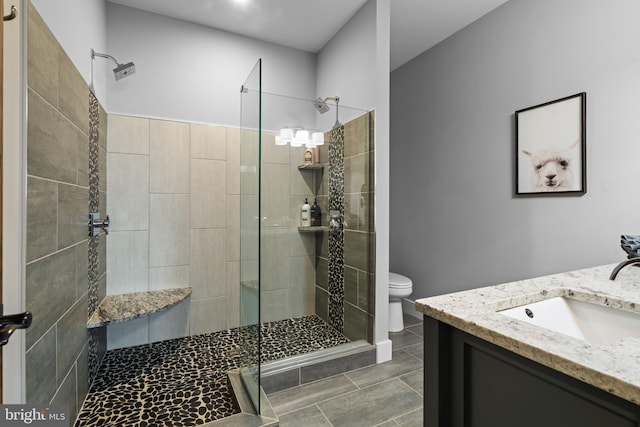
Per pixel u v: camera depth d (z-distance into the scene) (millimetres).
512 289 1141
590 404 616
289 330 2396
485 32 2596
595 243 1948
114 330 2455
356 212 2439
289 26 2738
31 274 1116
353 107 2574
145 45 2529
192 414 1647
